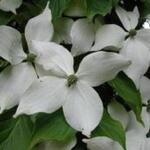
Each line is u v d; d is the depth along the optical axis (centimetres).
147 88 26
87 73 23
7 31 23
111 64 23
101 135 22
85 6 24
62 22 25
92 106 22
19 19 25
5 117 24
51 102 22
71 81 22
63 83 23
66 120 22
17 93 23
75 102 22
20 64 24
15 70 23
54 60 23
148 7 28
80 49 24
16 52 24
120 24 26
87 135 21
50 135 21
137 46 25
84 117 22
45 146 23
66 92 22
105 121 23
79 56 25
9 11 25
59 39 25
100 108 22
